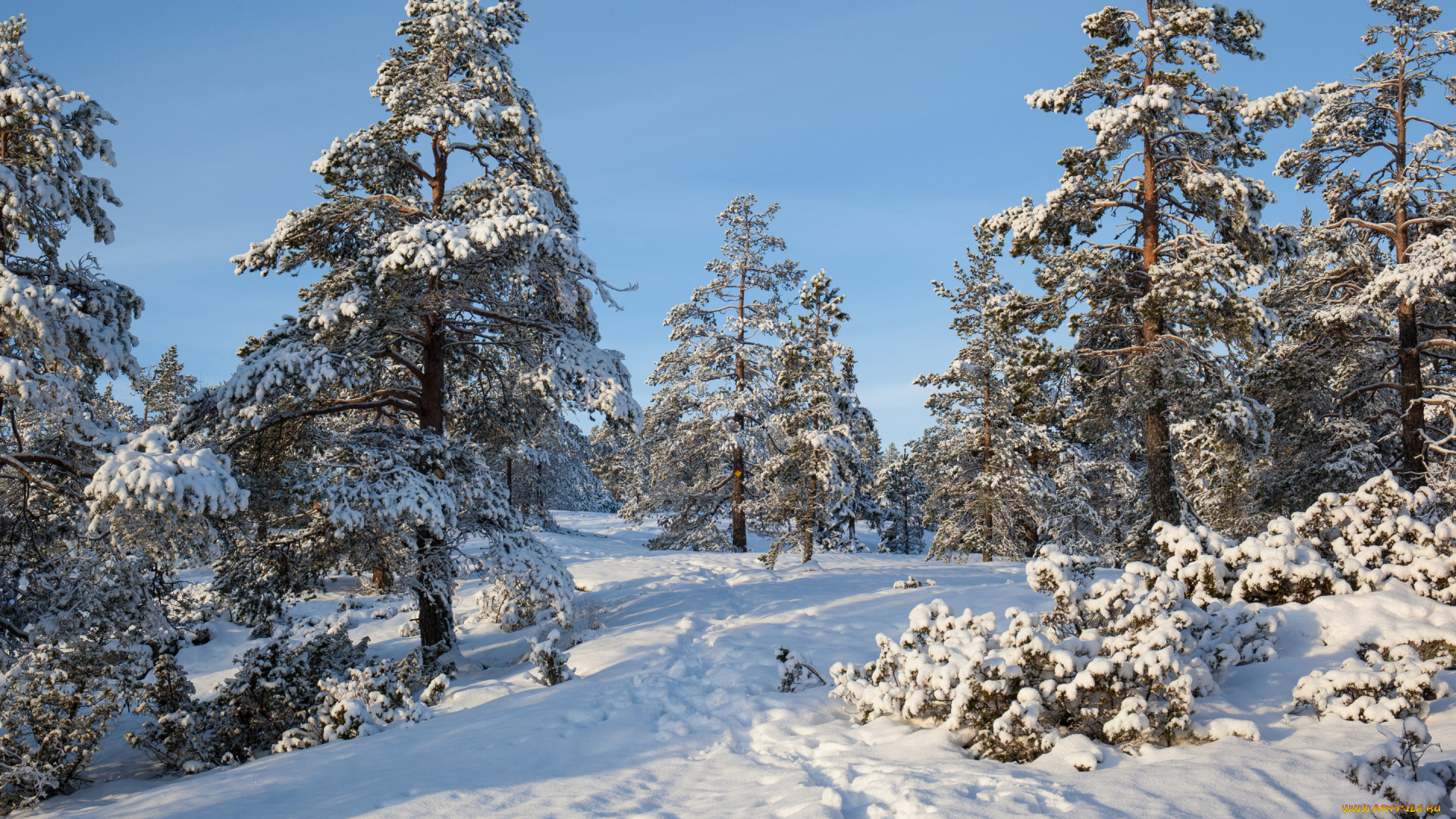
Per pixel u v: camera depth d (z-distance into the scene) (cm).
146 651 1219
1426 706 582
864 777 576
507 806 558
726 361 2861
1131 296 1775
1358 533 836
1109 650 643
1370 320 1912
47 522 1294
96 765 1113
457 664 1382
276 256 1462
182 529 1048
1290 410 2123
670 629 1348
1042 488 2491
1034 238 1700
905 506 4962
